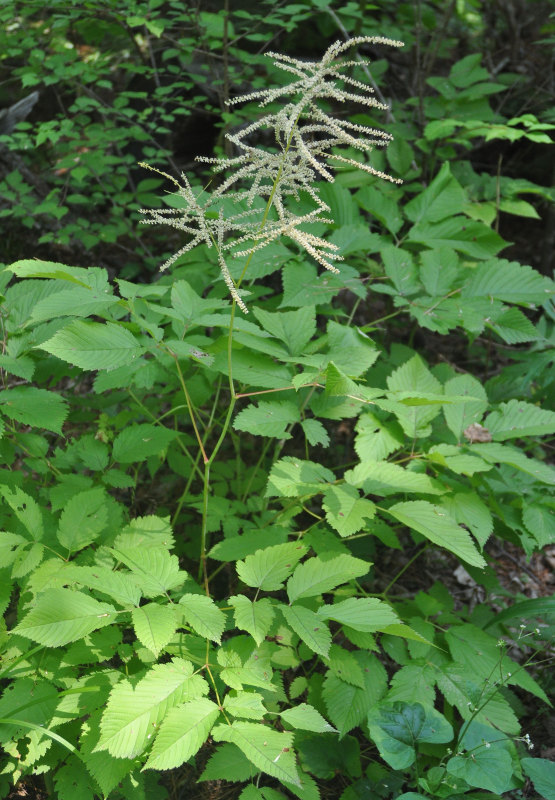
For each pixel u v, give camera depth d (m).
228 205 3.09
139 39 5.80
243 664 2.04
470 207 3.76
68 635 1.86
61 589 1.95
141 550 2.08
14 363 2.43
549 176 5.67
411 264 3.14
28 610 2.23
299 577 2.10
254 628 1.92
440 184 3.48
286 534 2.49
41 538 2.28
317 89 1.87
